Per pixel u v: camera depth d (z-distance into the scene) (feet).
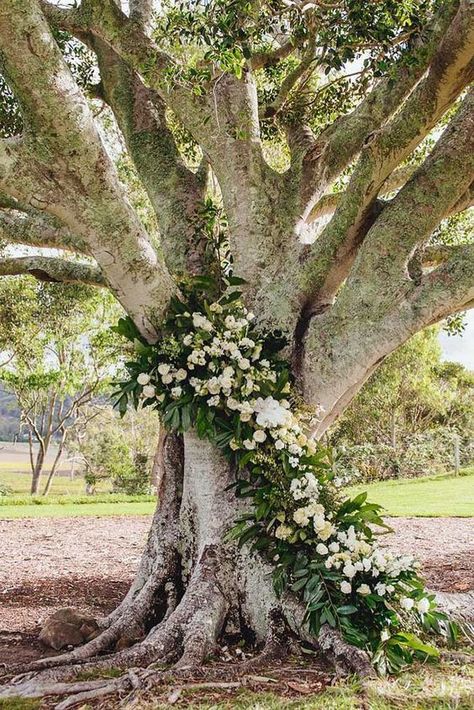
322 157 19.08
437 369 98.89
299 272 17.46
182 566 16.81
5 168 13.61
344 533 14.28
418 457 78.59
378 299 16.05
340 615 13.41
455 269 15.62
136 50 18.89
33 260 20.97
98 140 13.76
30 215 20.85
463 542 31.35
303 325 17.52
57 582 24.00
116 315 75.36
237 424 15.12
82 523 42.19
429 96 15.70
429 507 46.98
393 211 16.22
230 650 14.49
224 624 15.08
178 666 12.80
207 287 16.38
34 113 13.21
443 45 15.12
